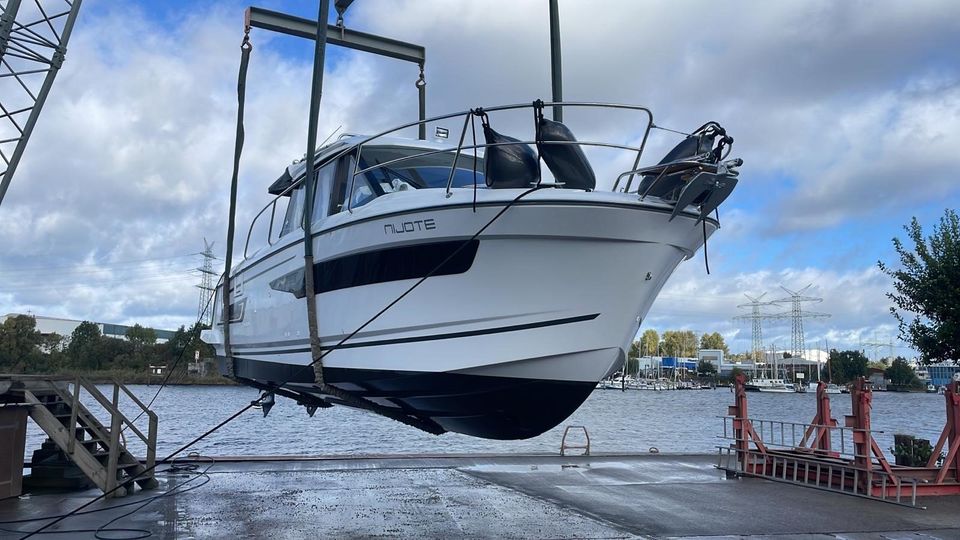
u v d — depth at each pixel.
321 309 6.48
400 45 9.12
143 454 17.44
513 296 5.30
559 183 5.25
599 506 8.29
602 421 37.50
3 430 8.26
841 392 107.12
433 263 5.50
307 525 7.13
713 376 138.00
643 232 5.16
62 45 12.95
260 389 9.34
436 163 6.88
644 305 5.57
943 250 11.91
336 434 26.39
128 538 6.39
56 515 7.45
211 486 9.59
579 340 5.34
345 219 6.14
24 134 12.52
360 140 6.70
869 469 8.84
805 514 7.81
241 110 7.64
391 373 5.78
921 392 119.00
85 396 49.88
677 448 21.25
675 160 5.15
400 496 8.95
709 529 7.01
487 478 10.56
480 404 5.81
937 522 7.41
